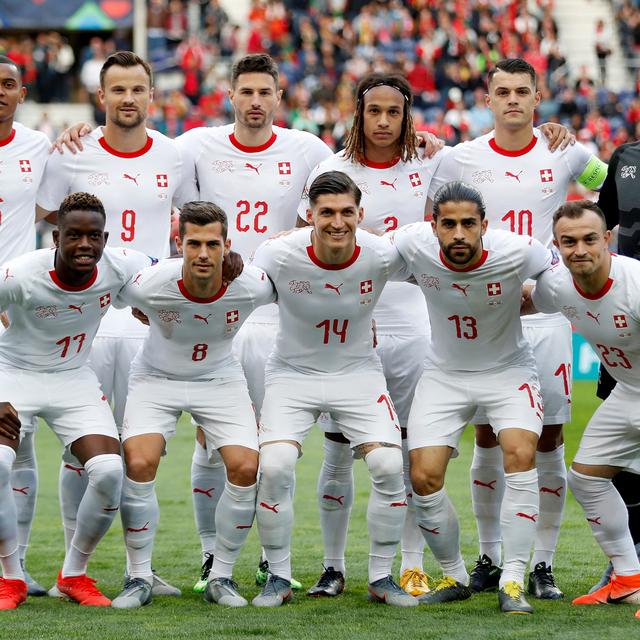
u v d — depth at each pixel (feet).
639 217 38.09
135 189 39.86
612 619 32.60
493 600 35.88
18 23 149.28
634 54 157.89
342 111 135.54
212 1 151.74
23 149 39.91
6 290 34.09
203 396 36.04
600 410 35.88
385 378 39.29
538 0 160.04
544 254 35.58
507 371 36.14
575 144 40.29
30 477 38.88
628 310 33.81
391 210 39.50
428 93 138.92
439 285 35.27
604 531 35.50
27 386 35.42
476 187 39.86
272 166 40.55
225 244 34.09
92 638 30.25
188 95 142.10
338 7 153.17
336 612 33.78
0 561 35.42
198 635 30.53
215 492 39.19
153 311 35.12
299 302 35.47
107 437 35.24
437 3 150.00
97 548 46.11
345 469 37.58
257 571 40.50
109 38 161.17
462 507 53.47
